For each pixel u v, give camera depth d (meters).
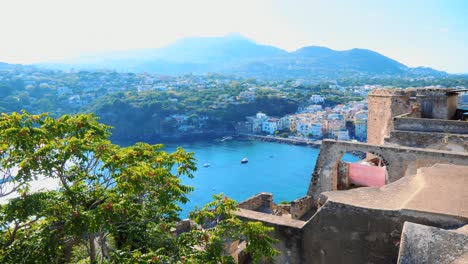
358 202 13.12
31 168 11.84
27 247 11.92
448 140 25.20
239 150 178.75
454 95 35.62
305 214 22.73
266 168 143.88
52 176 12.81
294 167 144.88
